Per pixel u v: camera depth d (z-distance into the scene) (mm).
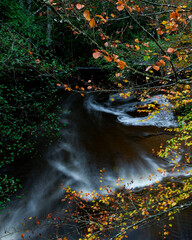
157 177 5430
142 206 3363
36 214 4660
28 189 5434
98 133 8578
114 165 6305
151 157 6406
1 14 6312
